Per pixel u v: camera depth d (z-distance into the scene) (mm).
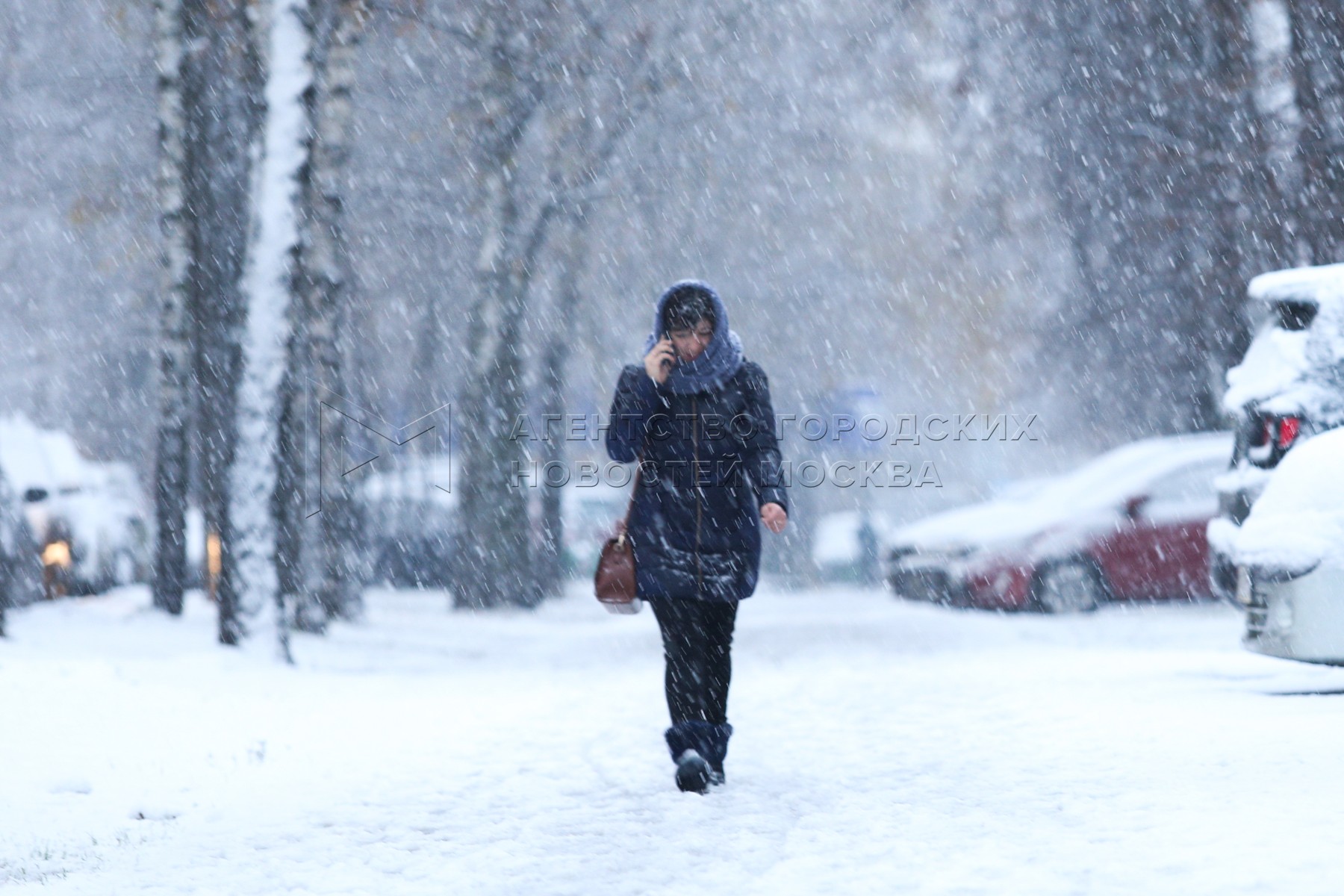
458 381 124875
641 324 123312
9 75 109250
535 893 16859
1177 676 37125
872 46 115750
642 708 34375
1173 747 25016
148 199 97500
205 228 76688
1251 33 77625
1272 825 17859
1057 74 96750
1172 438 75062
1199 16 81312
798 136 119250
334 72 72562
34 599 84000
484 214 98688
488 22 93062
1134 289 94625
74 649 52875
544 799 23234
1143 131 82812
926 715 31422
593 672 51656
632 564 23062
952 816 20141
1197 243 83125
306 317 69312
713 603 23312
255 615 53500
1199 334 88812
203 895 17375
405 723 33844
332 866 18812
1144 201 87438
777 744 28188
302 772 27125
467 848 19672
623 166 106188
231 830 21750
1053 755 25094
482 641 77250
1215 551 35844
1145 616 68750
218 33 76812
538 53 94750
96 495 103062
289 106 55312
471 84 96438
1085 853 17203
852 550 157000
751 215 121750
